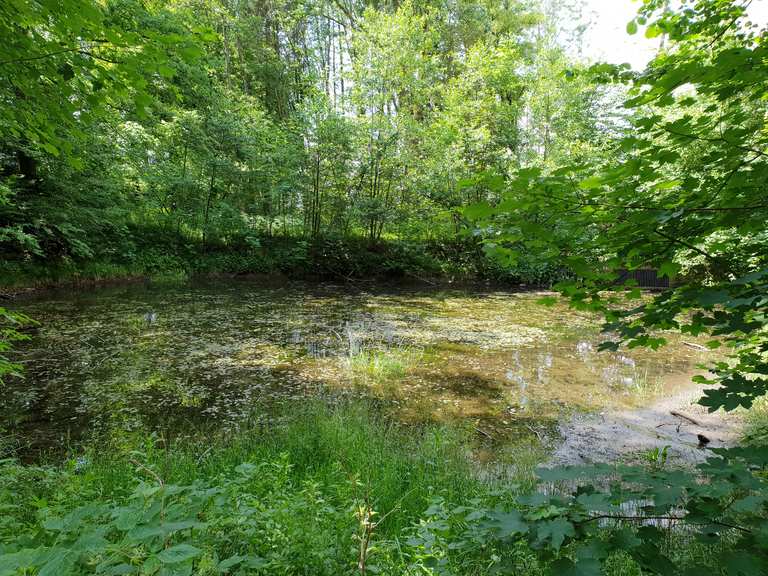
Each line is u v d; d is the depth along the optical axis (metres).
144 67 2.57
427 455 3.93
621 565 2.16
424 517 2.80
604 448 4.47
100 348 7.75
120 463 3.54
